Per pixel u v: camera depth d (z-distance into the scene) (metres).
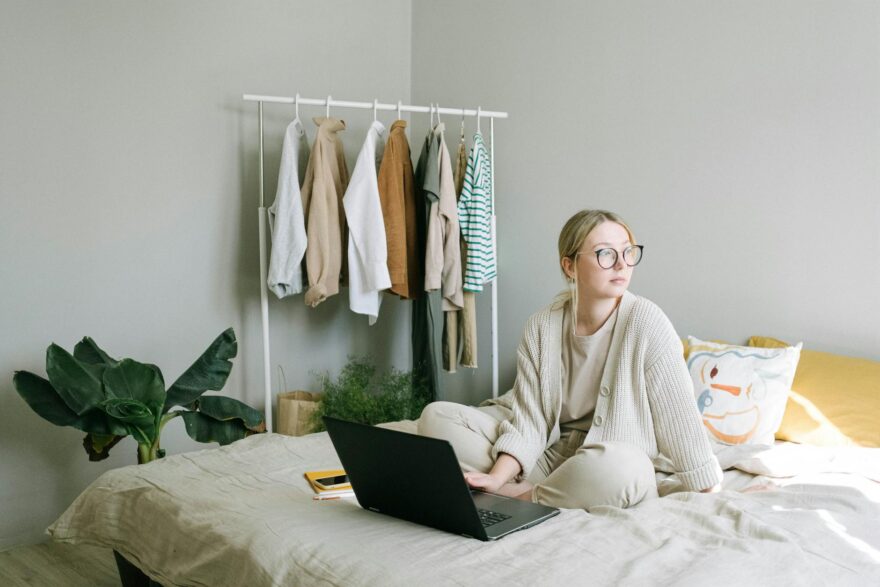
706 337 2.85
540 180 3.39
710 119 2.80
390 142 3.17
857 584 1.22
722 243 2.79
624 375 1.81
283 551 1.42
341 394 3.19
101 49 2.95
